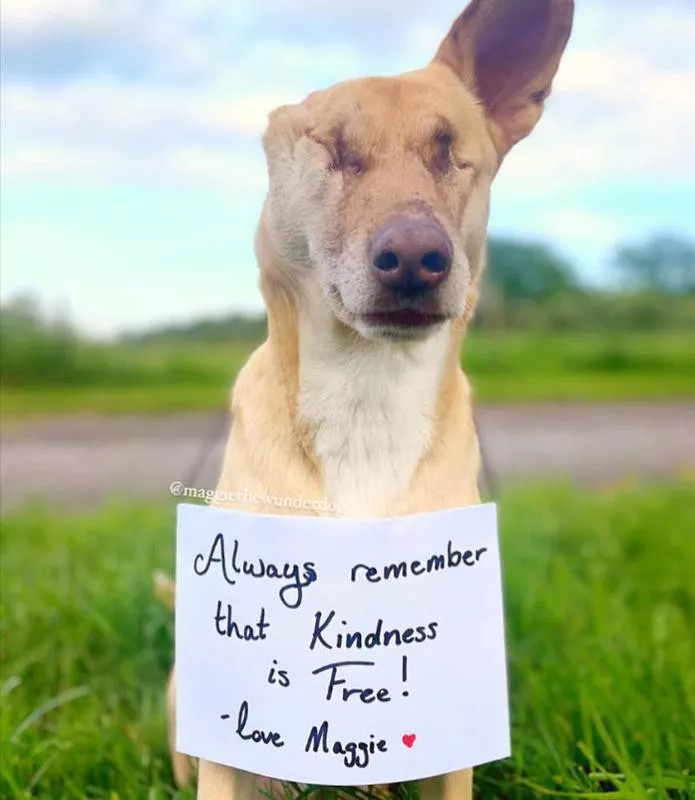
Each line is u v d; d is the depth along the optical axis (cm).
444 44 49
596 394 250
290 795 51
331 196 45
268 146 47
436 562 45
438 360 48
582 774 54
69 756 59
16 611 79
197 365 260
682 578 92
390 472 47
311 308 47
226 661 46
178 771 57
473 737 46
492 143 49
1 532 108
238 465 48
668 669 67
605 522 111
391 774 45
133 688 71
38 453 175
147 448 177
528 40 49
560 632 76
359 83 46
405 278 42
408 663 45
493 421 213
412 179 44
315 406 47
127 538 101
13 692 69
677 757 56
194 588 47
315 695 45
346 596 45
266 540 45
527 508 116
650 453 177
